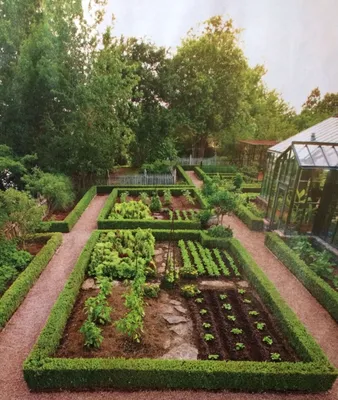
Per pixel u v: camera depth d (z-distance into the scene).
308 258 11.88
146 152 28.55
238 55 29.12
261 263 11.70
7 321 8.04
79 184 22.22
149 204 18.30
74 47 19.31
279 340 7.49
